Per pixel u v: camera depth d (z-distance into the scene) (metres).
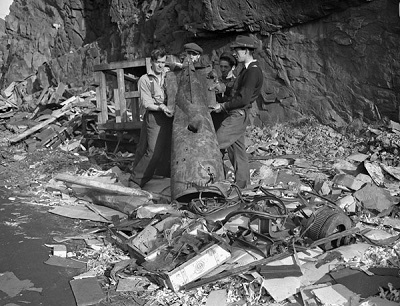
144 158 6.15
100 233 5.03
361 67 8.80
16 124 11.29
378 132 8.27
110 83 13.70
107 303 3.62
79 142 9.74
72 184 6.46
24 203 6.20
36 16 18.97
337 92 9.19
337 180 6.14
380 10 8.42
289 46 9.77
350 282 3.60
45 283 3.98
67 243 4.82
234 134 5.79
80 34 17.38
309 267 3.86
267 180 6.53
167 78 5.88
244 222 4.77
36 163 8.47
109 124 8.63
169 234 4.27
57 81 16.36
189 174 5.18
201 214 4.71
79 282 3.94
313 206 4.79
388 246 4.25
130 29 13.69
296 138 9.14
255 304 3.49
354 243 4.36
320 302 3.40
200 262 3.80
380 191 5.44
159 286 3.83
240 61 5.87
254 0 9.73
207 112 5.64
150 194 5.57
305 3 9.12
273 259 3.85
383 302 3.34
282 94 9.96
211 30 10.36
